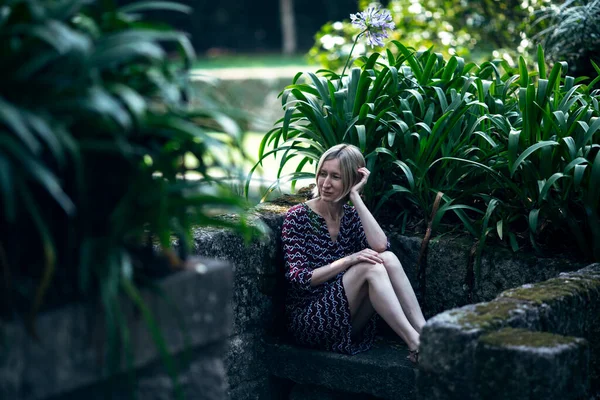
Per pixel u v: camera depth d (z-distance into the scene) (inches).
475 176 143.3
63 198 63.1
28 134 60.6
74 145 64.6
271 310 139.4
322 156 134.1
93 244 71.1
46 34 62.7
